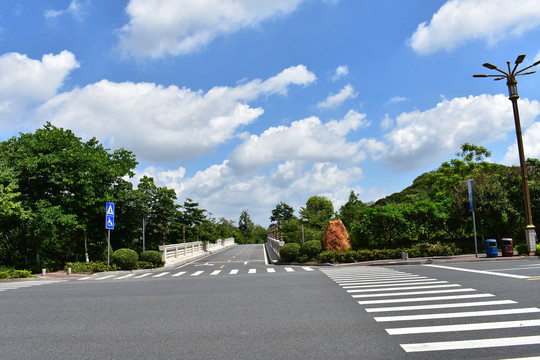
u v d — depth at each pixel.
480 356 5.39
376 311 8.45
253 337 6.68
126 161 35.75
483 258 20.31
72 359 5.80
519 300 8.98
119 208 33.69
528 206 20.45
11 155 28.02
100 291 13.34
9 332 7.56
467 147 43.22
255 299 10.50
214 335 6.89
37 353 6.14
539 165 38.31
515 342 5.95
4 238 33.69
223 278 16.69
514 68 20.48
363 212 29.56
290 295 11.00
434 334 6.52
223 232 75.25
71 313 9.34
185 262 34.47
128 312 9.25
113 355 5.93
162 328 7.54
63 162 28.56
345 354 5.64
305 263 26.89
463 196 27.12
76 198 29.58
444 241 27.69
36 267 26.42
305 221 59.97
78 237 33.41
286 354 5.70
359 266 21.83
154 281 16.52
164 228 40.75
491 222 26.38
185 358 5.67
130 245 36.28
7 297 12.38
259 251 52.84
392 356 5.49
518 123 20.50
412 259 23.03
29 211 25.91
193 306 9.76
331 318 7.92
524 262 17.81
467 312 7.99
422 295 10.16
